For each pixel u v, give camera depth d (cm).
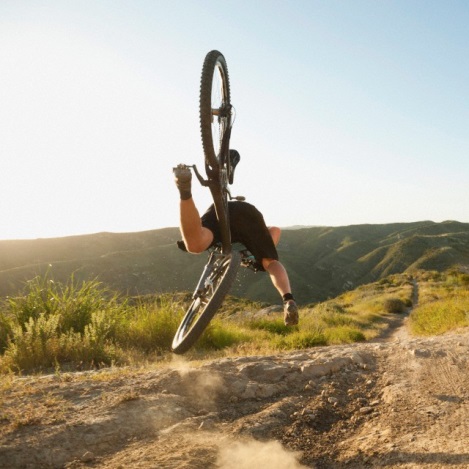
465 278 4831
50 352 878
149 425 452
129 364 912
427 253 12888
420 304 3741
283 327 1702
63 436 412
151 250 13012
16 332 904
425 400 507
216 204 322
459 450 389
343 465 400
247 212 358
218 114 345
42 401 490
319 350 745
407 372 602
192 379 551
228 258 353
